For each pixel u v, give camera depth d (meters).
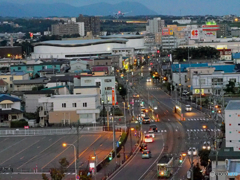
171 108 141.12
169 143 98.69
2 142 107.00
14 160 92.38
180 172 77.81
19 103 130.38
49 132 113.38
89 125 120.88
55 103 126.81
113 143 95.25
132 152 92.31
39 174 82.00
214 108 123.81
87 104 126.81
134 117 128.25
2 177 80.75
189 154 86.69
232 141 81.44
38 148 100.50
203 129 109.38
